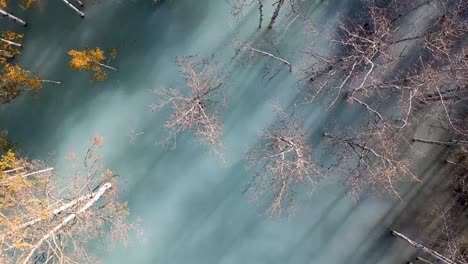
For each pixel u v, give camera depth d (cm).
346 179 3083
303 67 3164
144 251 3162
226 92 3166
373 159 3061
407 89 3005
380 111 3112
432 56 3045
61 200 2536
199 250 3155
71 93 3238
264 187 3116
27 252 2411
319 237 3128
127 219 3159
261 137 3125
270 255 3128
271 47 3191
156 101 3198
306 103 3136
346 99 3120
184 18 3253
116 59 3238
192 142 3170
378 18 3034
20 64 3247
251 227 3142
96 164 3128
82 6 3250
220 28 3225
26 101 3225
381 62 3102
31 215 2423
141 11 3256
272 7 3189
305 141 3123
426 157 3116
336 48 3166
